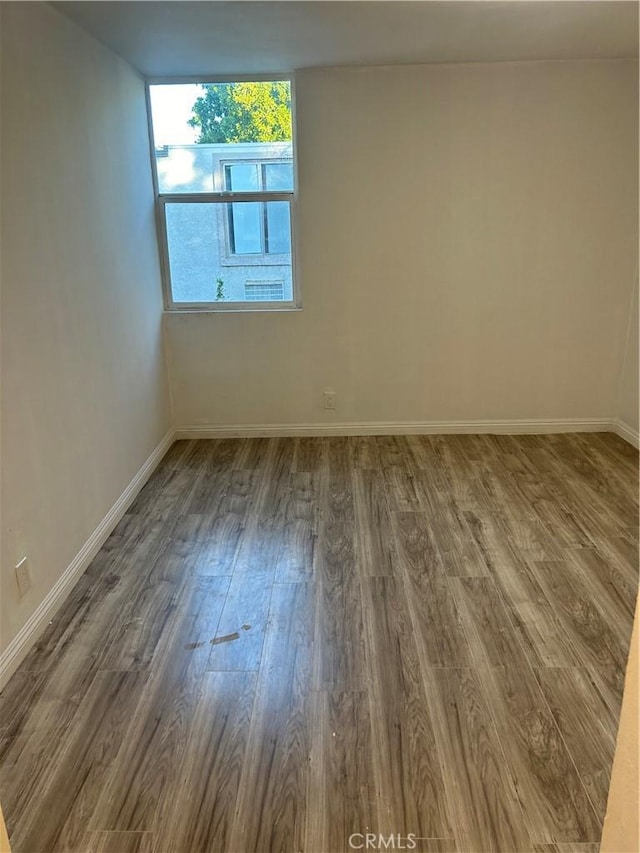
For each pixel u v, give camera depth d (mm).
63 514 2402
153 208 3758
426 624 2203
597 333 3990
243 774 1609
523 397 4141
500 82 3494
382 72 3484
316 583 2477
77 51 2623
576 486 3357
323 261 3857
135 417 3363
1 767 1631
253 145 3719
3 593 1941
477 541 2777
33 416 2164
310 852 1414
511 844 1424
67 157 2508
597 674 1946
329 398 4156
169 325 3980
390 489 3354
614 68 3461
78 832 1463
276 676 1961
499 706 1818
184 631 2191
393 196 3721
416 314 3965
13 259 2049
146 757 1662
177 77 3564
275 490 3375
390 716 1787
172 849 1425
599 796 1534
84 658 2051
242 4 2422
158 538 2865
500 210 3740
